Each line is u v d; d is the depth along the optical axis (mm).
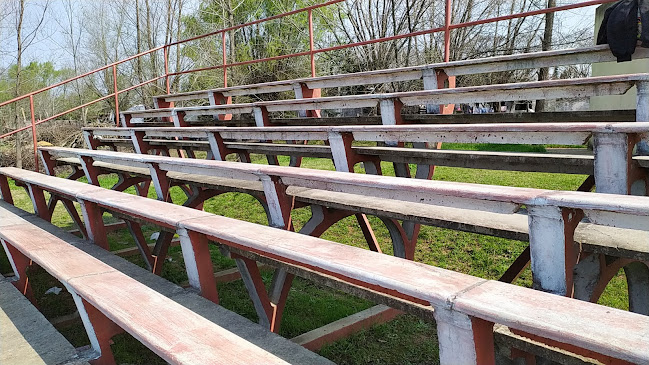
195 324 1746
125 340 3264
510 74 14508
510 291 1310
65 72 23625
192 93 7352
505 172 7387
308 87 5480
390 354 2977
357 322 3229
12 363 2125
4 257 5250
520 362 1699
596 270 1911
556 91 3051
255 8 21047
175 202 7461
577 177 6703
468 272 4121
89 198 3230
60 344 2316
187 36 21703
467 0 16578
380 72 4680
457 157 2789
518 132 2336
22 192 9375
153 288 2506
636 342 969
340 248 1855
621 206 1338
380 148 3154
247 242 2002
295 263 1999
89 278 2275
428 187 1880
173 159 3471
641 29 3303
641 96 2584
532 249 1572
